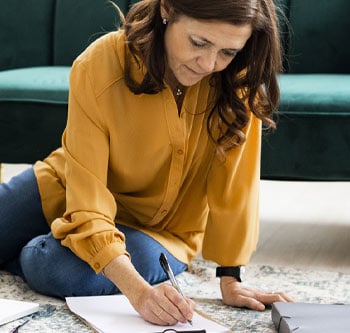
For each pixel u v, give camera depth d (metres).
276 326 1.89
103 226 1.93
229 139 2.02
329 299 2.14
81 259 2.05
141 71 1.94
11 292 2.15
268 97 1.96
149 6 1.84
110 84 1.96
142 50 1.88
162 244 2.19
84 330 1.86
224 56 1.77
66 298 2.00
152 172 2.09
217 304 2.09
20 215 2.29
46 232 2.34
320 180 2.62
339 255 2.63
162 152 2.04
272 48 1.87
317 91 2.64
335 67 3.20
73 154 1.98
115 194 2.19
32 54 3.42
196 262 2.44
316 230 2.97
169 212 2.22
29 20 3.42
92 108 1.96
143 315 1.83
